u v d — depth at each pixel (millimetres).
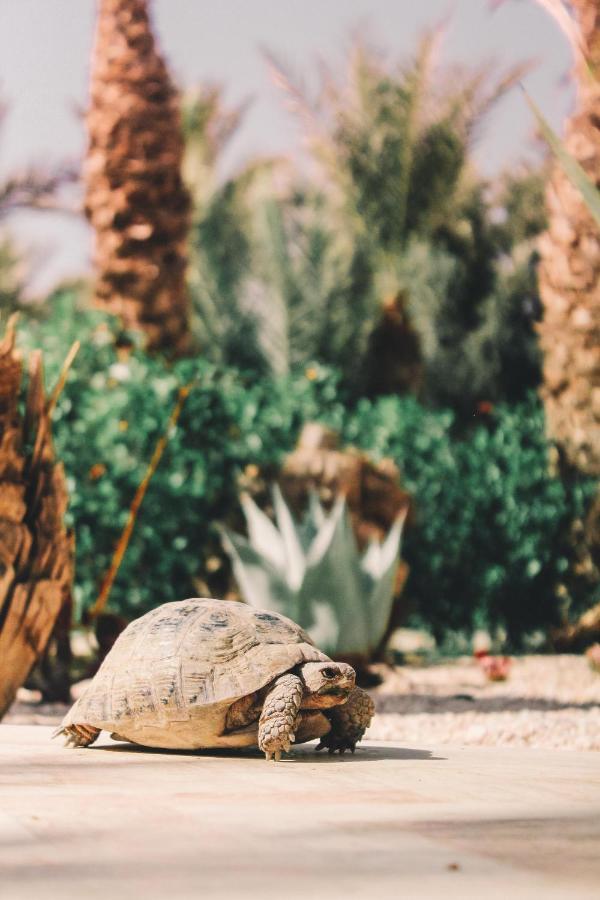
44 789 1019
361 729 1261
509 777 1090
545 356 3064
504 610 3158
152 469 2119
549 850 813
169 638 1251
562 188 2980
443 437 3230
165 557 2703
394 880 745
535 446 3168
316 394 3230
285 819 897
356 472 2533
